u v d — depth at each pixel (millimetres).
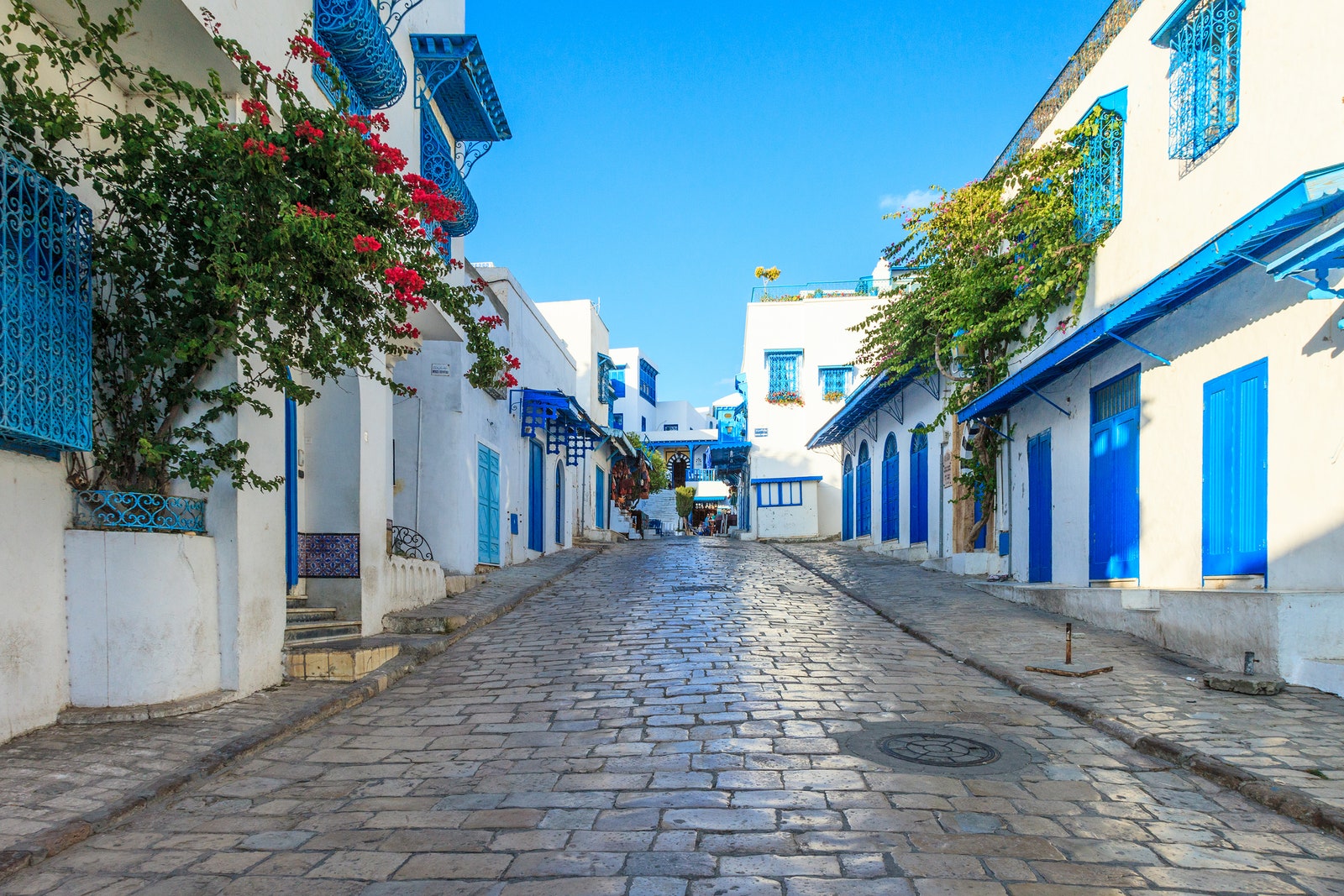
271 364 6469
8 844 3984
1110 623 9547
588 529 27438
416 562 11203
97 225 6328
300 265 6156
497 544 16422
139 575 6223
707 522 51188
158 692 6277
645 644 9211
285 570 7918
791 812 4348
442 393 13828
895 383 18219
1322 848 3920
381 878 3703
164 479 6645
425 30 11719
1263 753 5074
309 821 4422
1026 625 10023
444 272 7660
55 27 6012
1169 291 7672
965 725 5988
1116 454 10281
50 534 5906
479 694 7254
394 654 8445
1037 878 3600
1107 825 4172
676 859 3809
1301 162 6926
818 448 30109
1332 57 6594
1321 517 6688
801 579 16031
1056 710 6395
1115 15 10188
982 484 15086
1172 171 8922
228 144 5703
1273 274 6191
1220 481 8047
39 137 5887
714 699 6754
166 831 4312
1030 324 12820
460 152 13891
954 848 3896
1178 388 8789
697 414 61156
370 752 5668
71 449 5855
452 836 4164
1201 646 7742
